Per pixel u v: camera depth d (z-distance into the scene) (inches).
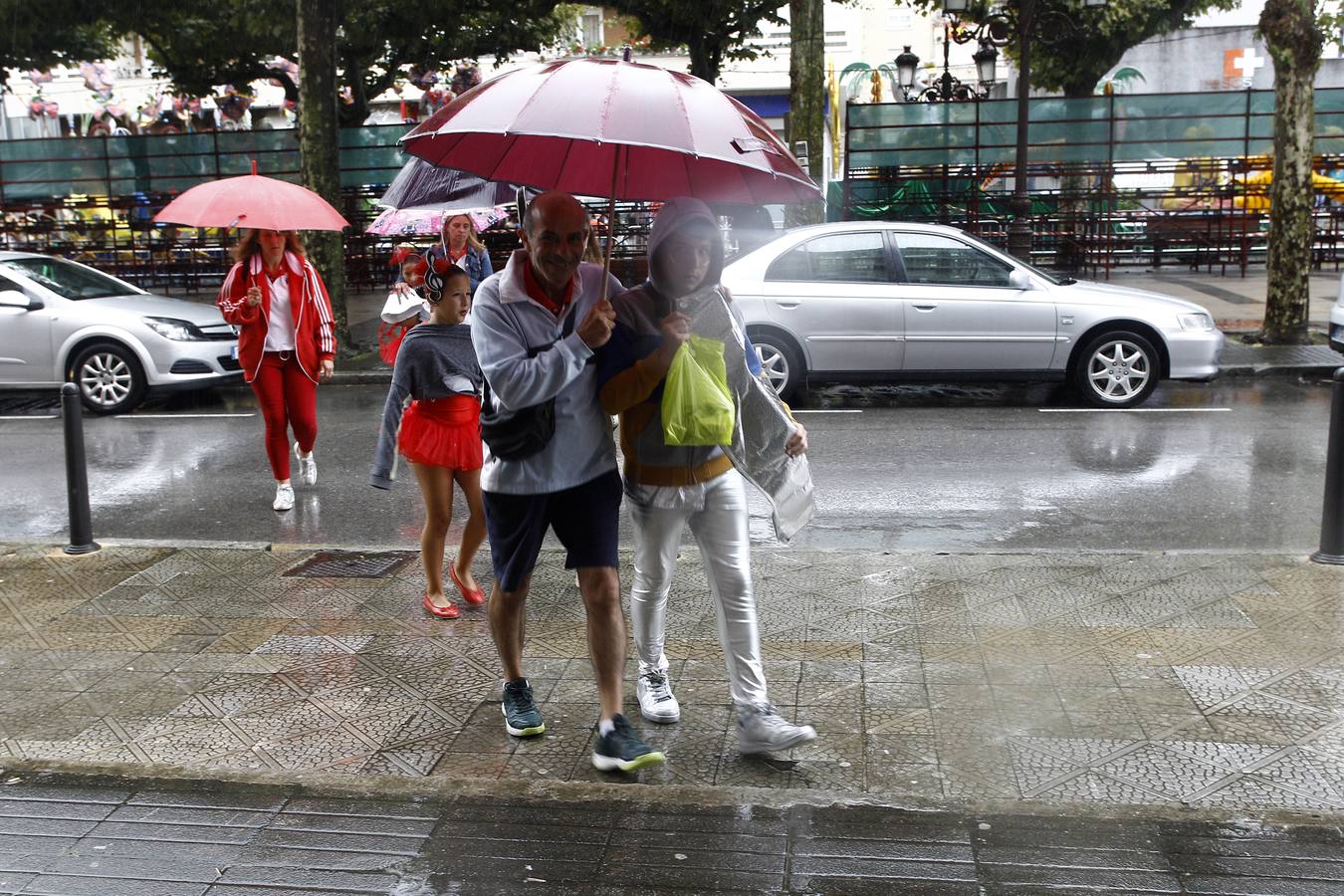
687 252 157.3
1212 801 156.9
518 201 215.3
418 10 795.4
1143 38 926.4
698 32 850.1
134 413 482.6
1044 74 999.6
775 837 145.7
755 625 170.7
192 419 467.5
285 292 324.5
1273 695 188.1
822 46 606.9
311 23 556.1
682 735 179.0
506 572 169.6
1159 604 228.8
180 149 875.4
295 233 328.5
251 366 322.7
